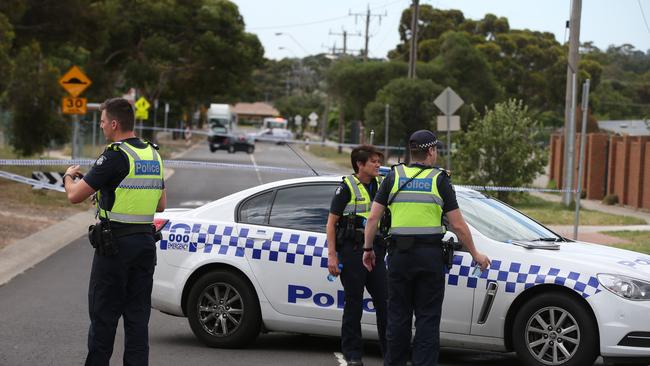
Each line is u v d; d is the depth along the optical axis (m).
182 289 10.42
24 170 35.22
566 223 26.47
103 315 7.80
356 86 71.81
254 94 90.56
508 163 32.69
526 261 9.18
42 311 12.30
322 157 72.25
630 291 8.77
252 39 72.56
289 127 163.50
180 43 70.44
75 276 15.59
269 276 10.09
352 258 9.09
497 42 93.50
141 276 7.93
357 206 9.11
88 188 7.61
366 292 9.83
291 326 10.07
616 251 9.93
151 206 7.89
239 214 10.44
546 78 92.94
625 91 101.06
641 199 33.22
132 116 7.98
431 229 8.27
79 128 39.12
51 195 28.86
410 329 8.42
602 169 38.41
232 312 10.27
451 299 9.34
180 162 24.09
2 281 14.89
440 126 27.02
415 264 8.22
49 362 9.41
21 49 34.25
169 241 10.52
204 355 10.00
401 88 55.97
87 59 70.06
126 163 7.71
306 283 9.94
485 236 9.47
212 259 10.27
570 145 31.72
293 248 10.01
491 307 9.20
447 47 69.00
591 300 8.80
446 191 8.29
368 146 9.18
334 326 9.87
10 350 9.93
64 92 33.62
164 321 12.12
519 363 10.09
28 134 33.34
